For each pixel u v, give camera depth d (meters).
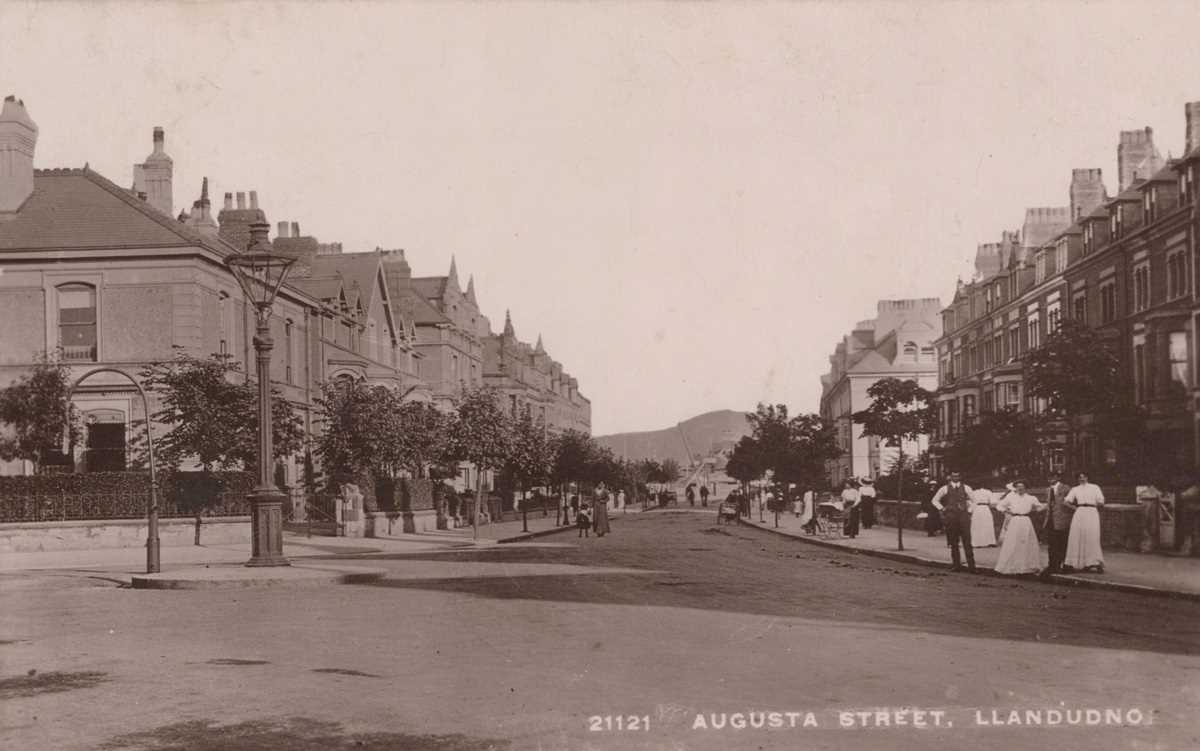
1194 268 31.94
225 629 12.30
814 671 9.36
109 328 34.59
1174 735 7.26
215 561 24.25
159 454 30.47
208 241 36.62
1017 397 50.88
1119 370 33.25
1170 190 35.03
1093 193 47.09
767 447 56.00
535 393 94.81
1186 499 22.53
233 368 32.28
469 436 37.84
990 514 27.41
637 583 18.05
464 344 70.94
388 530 38.47
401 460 37.88
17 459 32.53
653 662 9.82
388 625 12.45
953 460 40.59
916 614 13.55
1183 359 32.56
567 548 30.56
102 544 29.14
